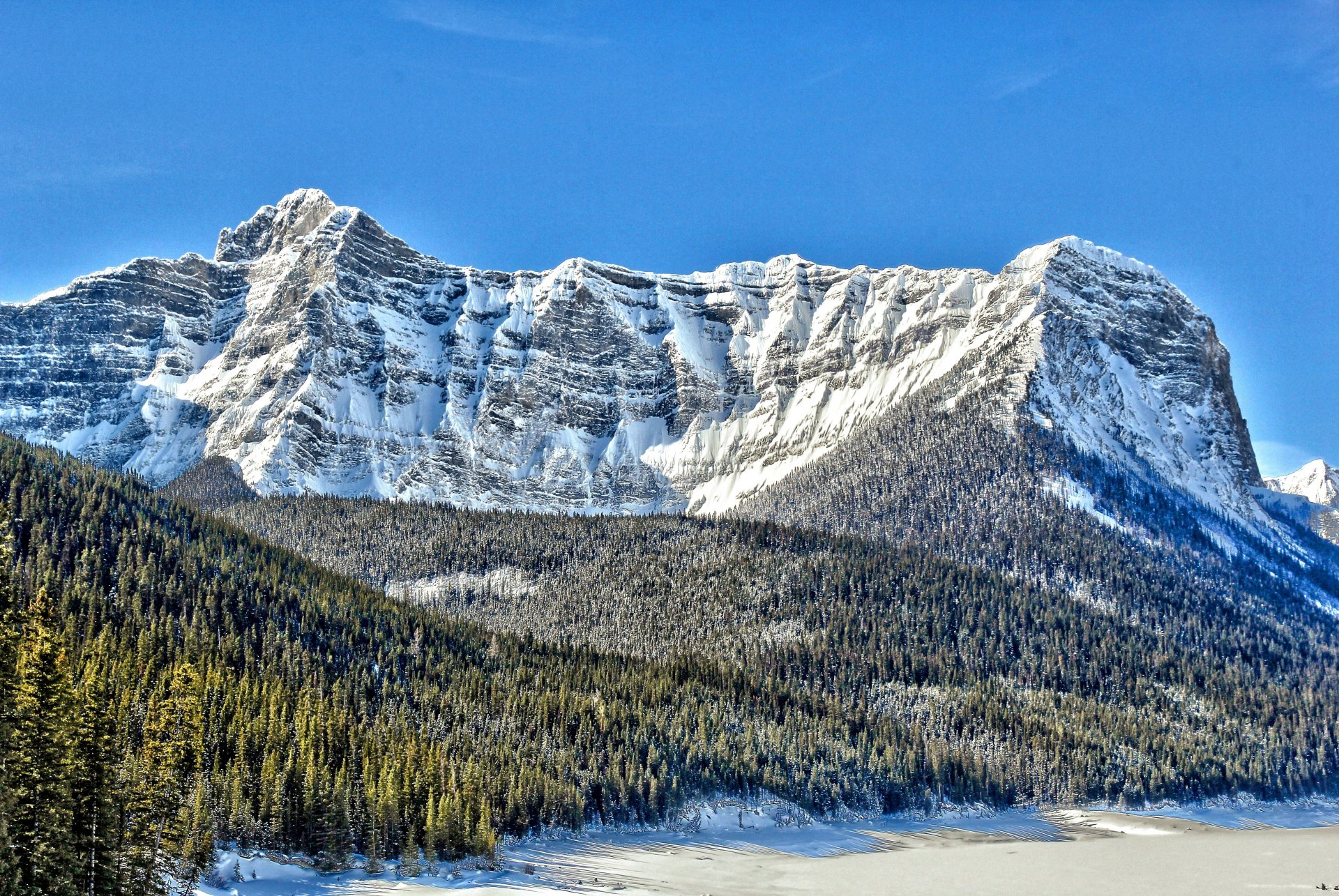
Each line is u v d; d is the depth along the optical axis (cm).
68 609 19112
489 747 18875
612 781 19375
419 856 15550
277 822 14688
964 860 18262
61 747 9756
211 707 16462
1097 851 19238
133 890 10594
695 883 15862
